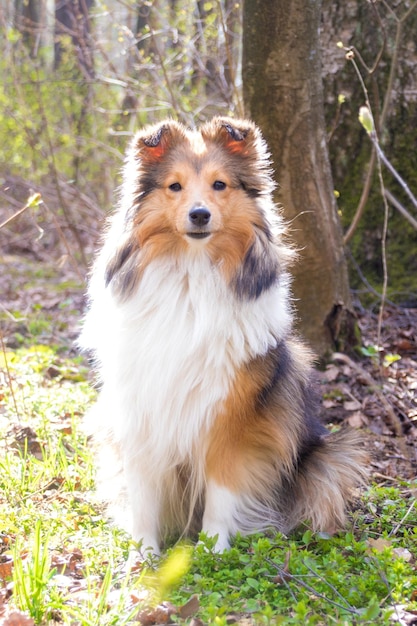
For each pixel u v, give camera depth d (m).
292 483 4.25
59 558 3.72
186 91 10.52
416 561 3.81
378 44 7.67
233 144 3.99
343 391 6.03
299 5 5.85
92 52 10.76
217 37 8.96
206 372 3.78
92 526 4.18
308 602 3.34
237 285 3.85
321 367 6.37
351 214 7.88
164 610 3.22
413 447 5.36
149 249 3.87
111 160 10.49
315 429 4.40
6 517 4.08
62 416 5.47
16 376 6.29
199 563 3.62
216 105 8.95
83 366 6.94
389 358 5.38
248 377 3.82
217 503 3.90
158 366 3.79
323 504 4.15
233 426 3.85
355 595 3.36
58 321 8.42
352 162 7.84
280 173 6.14
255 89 6.08
